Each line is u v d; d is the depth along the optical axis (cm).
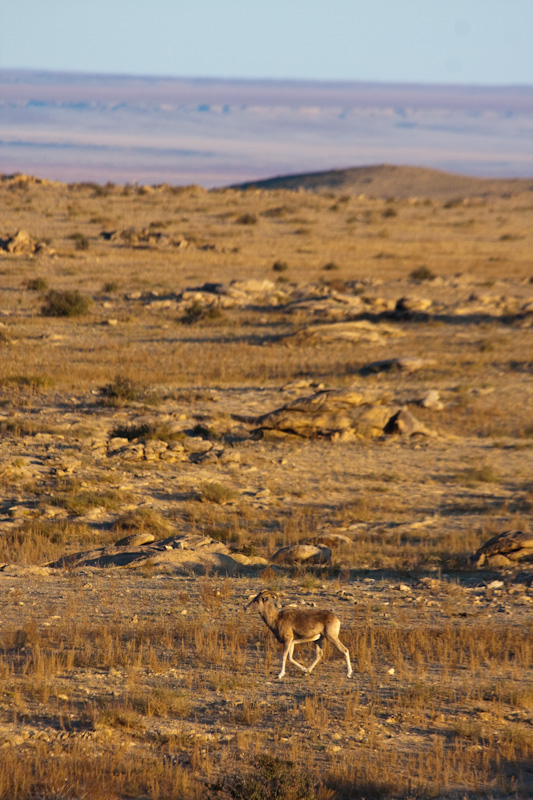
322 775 2906
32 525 7512
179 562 6506
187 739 3212
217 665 4128
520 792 2830
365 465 11175
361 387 15275
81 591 5594
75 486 9062
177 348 18412
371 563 6906
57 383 14450
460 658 4338
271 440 12312
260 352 18525
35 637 4369
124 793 2702
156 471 10288
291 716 3497
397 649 4391
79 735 3152
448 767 2975
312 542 7469
